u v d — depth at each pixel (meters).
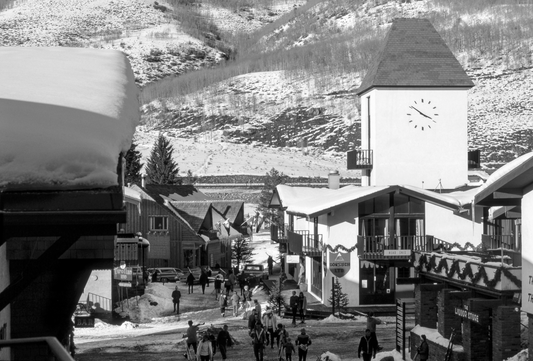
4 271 12.29
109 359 27.20
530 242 19.30
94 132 6.04
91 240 12.95
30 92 6.85
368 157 55.50
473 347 22.12
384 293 41.62
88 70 8.16
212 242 63.03
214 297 44.62
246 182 128.00
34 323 13.58
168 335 33.03
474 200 20.34
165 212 60.34
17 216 5.50
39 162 5.59
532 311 19.11
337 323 36.44
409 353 26.27
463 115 54.59
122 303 40.41
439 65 54.75
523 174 18.70
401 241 41.78
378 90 54.38
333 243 41.66
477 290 23.34
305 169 145.62
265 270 64.25
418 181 54.47
